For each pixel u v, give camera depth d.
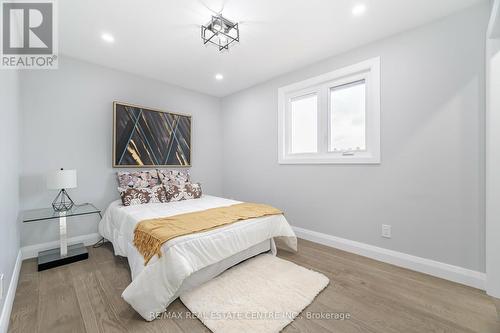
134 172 3.12
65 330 1.34
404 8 1.85
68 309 1.53
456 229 1.89
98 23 2.02
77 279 1.92
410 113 2.11
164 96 3.49
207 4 1.80
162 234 1.63
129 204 2.68
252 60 2.77
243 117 3.84
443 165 1.95
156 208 2.54
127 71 3.08
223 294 1.67
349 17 1.97
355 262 2.25
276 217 2.40
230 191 4.13
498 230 1.49
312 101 2.97
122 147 3.00
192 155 3.86
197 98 3.93
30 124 2.39
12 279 1.69
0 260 1.33
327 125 2.77
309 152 2.97
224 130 4.23
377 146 2.30
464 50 1.84
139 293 1.44
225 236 1.86
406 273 2.03
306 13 1.92
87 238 2.75
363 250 2.41
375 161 2.32
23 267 2.13
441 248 1.96
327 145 2.77
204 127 4.04
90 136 2.79
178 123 3.63
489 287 1.54
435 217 1.99
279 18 1.98
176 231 1.69
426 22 2.02
